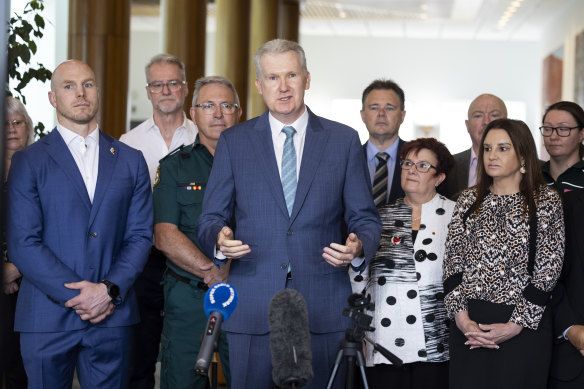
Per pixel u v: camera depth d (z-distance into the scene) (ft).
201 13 32.22
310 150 9.18
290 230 8.97
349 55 62.95
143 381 13.62
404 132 63.10
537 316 9.51
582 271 9.98
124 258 10.28
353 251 8.42
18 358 12.38
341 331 9.07
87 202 10.09
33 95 22.04
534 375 9.49
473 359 9.73
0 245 8.64
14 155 9.97
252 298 8.96
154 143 14.35
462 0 47.42
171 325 11.69
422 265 10.78
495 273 9.76
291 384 6.39
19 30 15.08
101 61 25.70
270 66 8.91
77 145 10.27
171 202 11.74
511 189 10.05
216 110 12.09
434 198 11.25
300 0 46.26
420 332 10.61
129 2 26.30
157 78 14.10
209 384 12.35
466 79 62.39
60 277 9.67
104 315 9.88
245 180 9.16
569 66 47.16
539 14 51.57
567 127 12.86
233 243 8.25
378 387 10.72
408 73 62.69
